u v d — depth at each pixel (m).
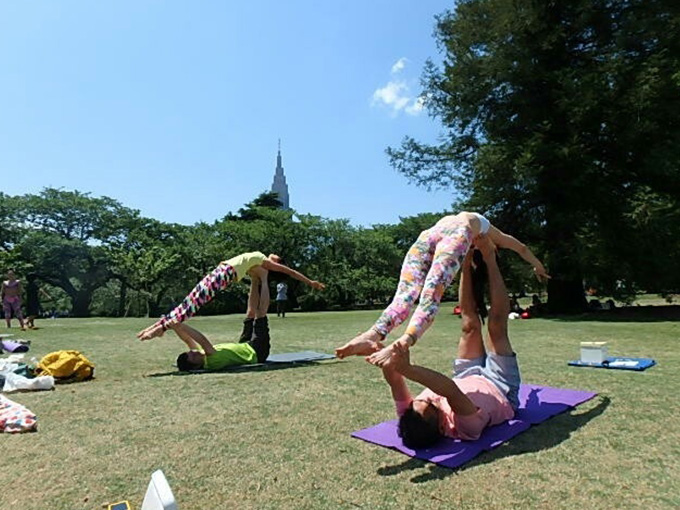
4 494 2.73
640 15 16.72
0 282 30.16
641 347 8.25
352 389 5.22
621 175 17.14
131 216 38.09
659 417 4.02
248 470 3.04
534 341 9.30
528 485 2.78
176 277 35.12
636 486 2.75
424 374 3.39
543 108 17.58
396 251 39.91
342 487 2.79
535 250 17.28
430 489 2.75
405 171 21.39
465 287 4.36
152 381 5.75
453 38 19.30
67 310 42.06
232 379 5.82
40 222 35.88
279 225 36.31
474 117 19.05
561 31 16.78
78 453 3.35
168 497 1.64
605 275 16.59
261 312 7.12
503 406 3.86
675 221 15.06
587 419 4.00
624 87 15.66
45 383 5.30
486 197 17.45
